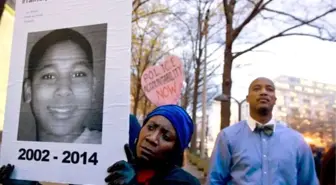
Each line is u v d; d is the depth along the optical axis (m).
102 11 2.35
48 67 2.42
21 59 2.51
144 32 18.03
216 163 2.99
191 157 22.58
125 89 2.23
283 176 2.76
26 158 2.37
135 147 1.99
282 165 2.77
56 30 2.45
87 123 2.27
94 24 2.36
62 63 2.39
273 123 2.89
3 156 2.42
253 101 2.92
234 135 2.96
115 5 2.33
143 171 1.83
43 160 2.33
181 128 1.82
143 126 1.88
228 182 2.97
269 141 2.84
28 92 2.44
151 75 3.68
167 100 3.57
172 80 3.59
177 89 3.56
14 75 2.50
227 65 11.94
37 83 2.44
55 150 2.32
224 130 3.06
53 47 2.43
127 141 2.17
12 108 2.47
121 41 2.29
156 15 17.52
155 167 1.80
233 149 2.93
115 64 2.27
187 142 1.87
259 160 2.80
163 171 1.80
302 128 40.78
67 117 2.32
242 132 2.96
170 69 3.62
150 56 21.09
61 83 2.38
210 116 38.81
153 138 1.77
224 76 11.87
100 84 2.28
